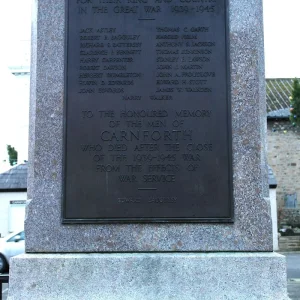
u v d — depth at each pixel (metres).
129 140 5.27
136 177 5.22
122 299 4.95
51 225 5.20
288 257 19.50
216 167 5.23
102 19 5.40
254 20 5.43
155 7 5.41
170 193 5.20
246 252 5.14
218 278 4.97
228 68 5.34
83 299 4.96
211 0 5.43
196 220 5.15
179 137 5.27
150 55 5.36
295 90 24.94
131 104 5.31
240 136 5.29
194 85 5.32
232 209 5.18
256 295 4.94
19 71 28.31
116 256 5.03
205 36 5.38
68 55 5.37
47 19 5.46
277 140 27.38
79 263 5.02
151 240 5.16
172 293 4.96
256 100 5.33
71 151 5.26
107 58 5.36
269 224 5.17
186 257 5.00
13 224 22.67
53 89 5.38
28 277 5.01
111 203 5.19
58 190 5.25
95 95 5.32
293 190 26.94
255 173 5.24
